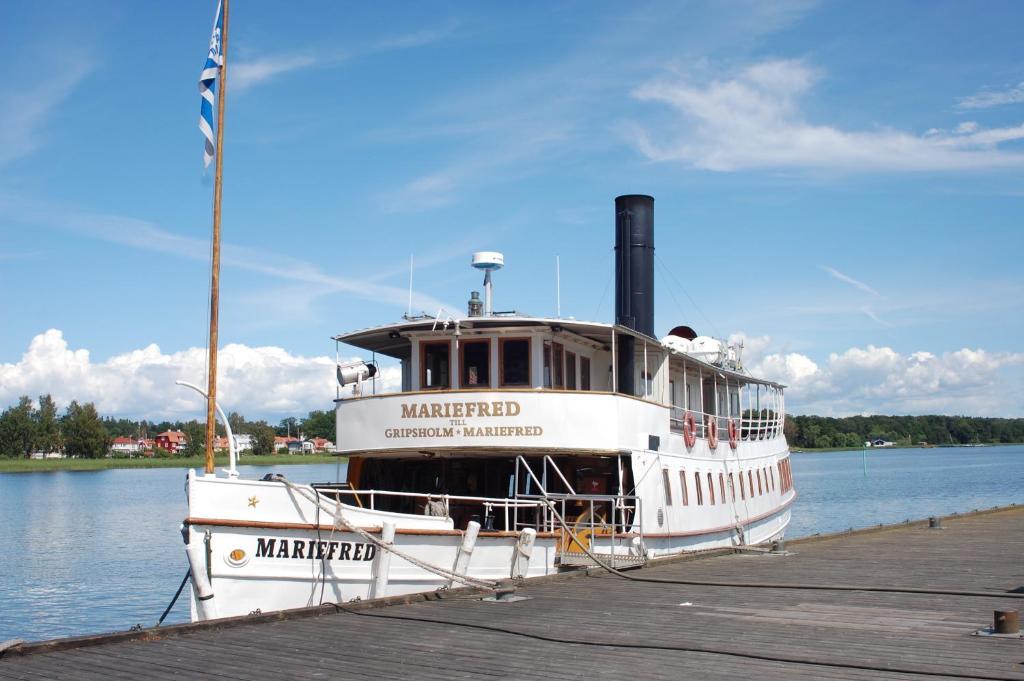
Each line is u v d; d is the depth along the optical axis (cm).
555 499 2291
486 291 2598
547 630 1387
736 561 2433
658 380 2975
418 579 1848
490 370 2441
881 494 9244
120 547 5141
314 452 19775
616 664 1155
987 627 1356
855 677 1066
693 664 1150
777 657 1177
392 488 2602
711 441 3016
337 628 1405
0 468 16212
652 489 2447
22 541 5469
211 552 1605
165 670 1133
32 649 1220
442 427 2241
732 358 3625
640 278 3212
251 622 1434
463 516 2566
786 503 4069
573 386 2650
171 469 18362
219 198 1922
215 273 1873
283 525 1677
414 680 1083
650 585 1922
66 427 17800
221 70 1983
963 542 2967
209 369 1812
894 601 1667
